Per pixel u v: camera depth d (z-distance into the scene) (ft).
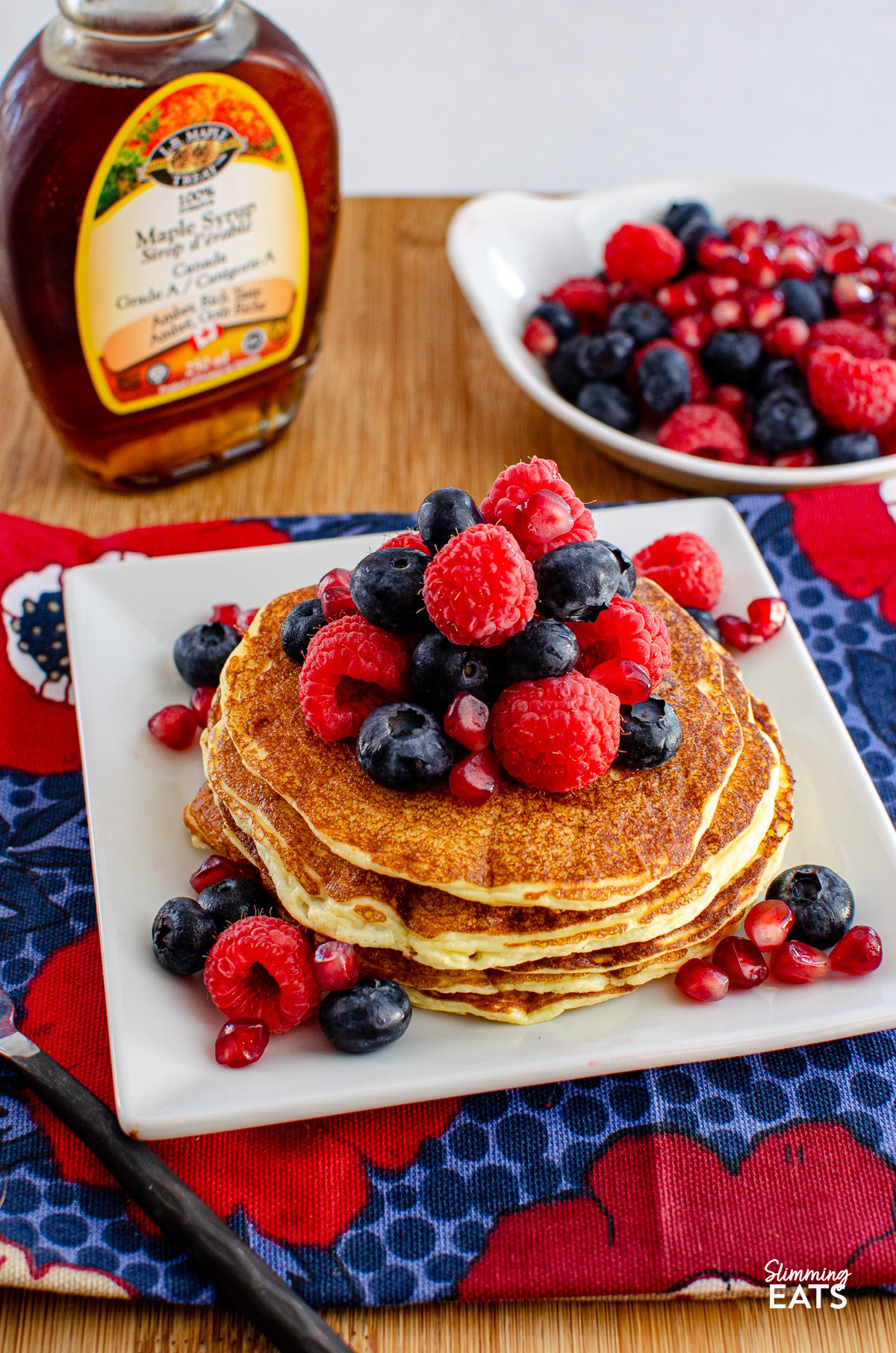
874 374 1.66
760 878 1.30
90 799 1.34
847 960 1.27
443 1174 1.22
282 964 1.22
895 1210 1.21
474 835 1.23
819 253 1.85
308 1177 1.21
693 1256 1.19
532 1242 1.20
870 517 1.58
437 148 2.23
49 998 1.28
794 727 1.40
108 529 1.63
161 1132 1.18
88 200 1.47
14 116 1.45
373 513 1.58
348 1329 1.19
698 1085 1.26
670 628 1.37
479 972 1.25
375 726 1.23
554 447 1.74
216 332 1.60
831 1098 1.25
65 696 1.45
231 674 1.33
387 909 1.24
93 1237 1.19
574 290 1.81
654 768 1.28
